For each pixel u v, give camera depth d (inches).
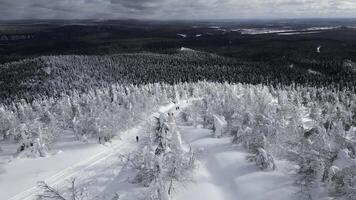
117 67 6934.1
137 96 2719.0
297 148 1053.8
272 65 7308.1
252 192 900.6
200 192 976.3
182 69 6688.0
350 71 6314.0
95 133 1813.5
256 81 5482.3
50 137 1651.1
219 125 1547.7
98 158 1507.1
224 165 1128.8
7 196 1141.1
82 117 1876.2
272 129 1152.2
